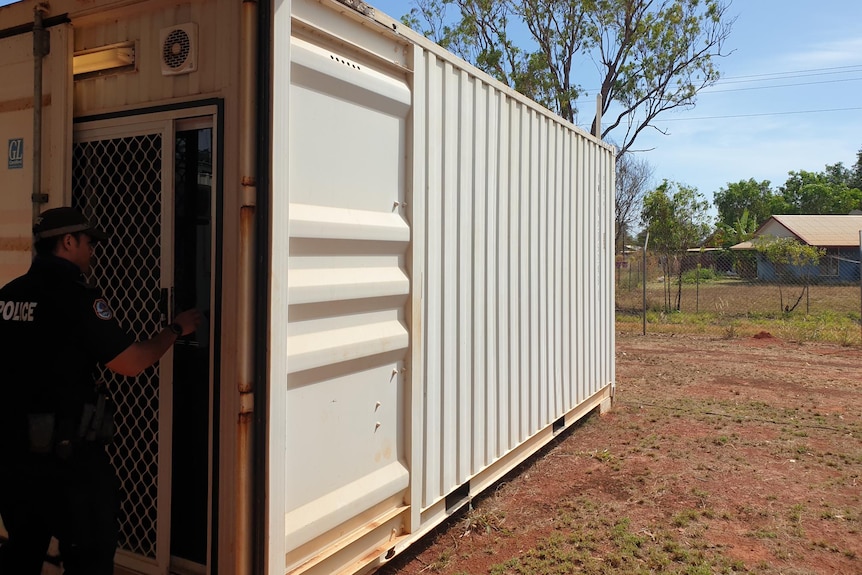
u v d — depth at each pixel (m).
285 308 2.68
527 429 5.41
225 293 2.68
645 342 13.49
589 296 7.05
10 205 3.27
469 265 4.43
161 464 2.96
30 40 3.18
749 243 38.62
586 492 5.03
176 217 2.94
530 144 5.46
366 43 3.30
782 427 6.92
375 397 3.40
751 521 4.52
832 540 4.23
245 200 2.58
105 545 2.47
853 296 23.41
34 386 2.37
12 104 3.26
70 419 2.38
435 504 4.02
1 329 2.44
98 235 2.59
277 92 2.61
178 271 2.94
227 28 2.70
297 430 2.86
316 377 2.97
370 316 3.36
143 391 3.07
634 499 4.88
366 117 3.30
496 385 4.85
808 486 5.18
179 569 2.94
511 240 5.10
